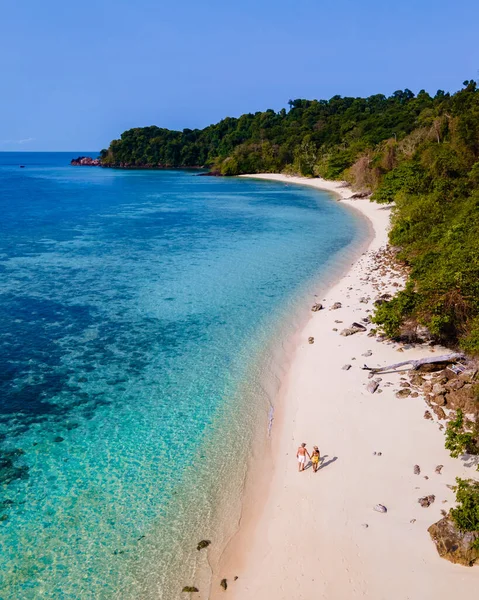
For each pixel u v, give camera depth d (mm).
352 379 23453
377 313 27734
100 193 120688
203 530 15500
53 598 13250
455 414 19703
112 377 25078
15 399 22969
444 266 28844
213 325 31641
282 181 144375
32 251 53375
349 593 12977
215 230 65375
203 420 21328
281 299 36094
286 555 14359
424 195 56188
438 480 16469
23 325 31812
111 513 16125
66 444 19750
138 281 41438
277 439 19859
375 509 15516
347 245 53562
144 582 13727
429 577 13141
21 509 16250
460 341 22938
